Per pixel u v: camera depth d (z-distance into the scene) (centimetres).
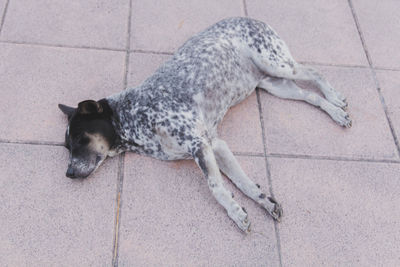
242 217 211
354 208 221
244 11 265
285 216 218
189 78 220
